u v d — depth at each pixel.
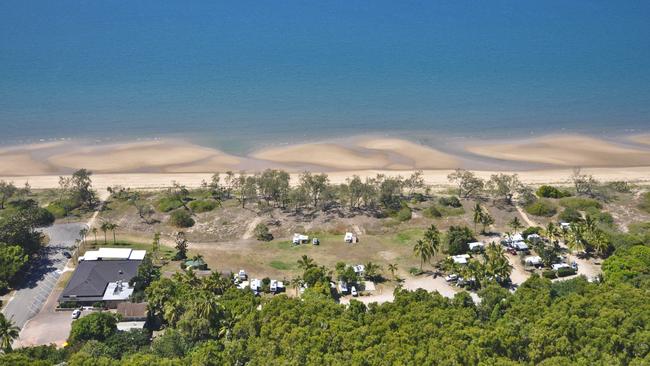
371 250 196.12
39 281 175.50
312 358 123.75
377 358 122.88
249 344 132.62
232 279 175.00
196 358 125.94
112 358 131.38
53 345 140.25
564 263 184.12
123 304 155.12
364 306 149.62
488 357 122.38
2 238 181.75
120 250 187.75
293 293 171.25
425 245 179.50
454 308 146.38
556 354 125.75
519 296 152.88
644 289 152.75
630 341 126.06
